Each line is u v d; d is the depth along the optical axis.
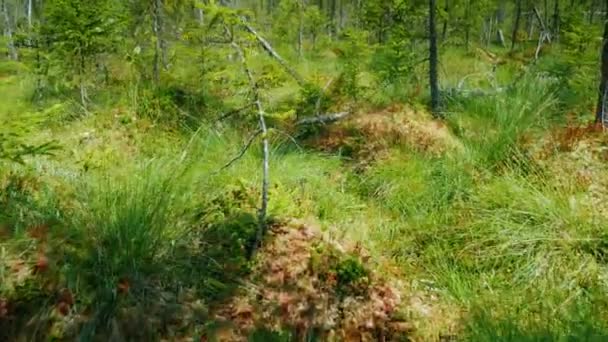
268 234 3.62
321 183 4.92
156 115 6.18
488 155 5.25
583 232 3.94
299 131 6.16
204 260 3.42
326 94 6.75
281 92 7.05
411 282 3.76
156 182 3.92
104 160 4.72
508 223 4.15
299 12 14.78
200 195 4.10
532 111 6.18
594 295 3.44
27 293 2.93
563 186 4.45
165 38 6.89
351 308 3.31
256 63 4.99
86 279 3.10
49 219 3.43
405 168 5.12
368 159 5.48
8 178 3.90
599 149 4.88
